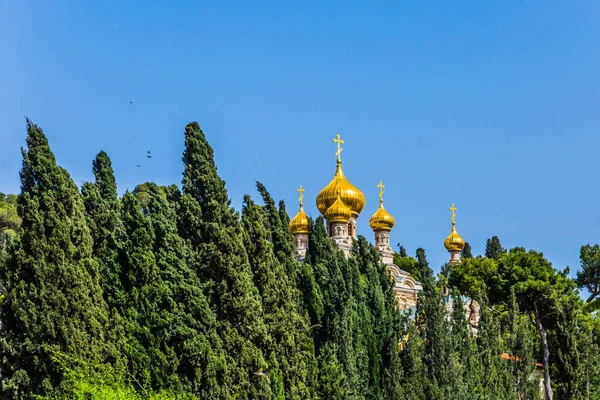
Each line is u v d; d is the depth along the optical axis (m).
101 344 41.28
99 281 44.44
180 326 44.41
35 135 42.50
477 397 71.94
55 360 38.78
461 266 113.38
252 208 54.81
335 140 129.25
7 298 39.75
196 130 51.59
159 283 44.88
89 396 38.97
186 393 43.19
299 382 52.69
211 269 48.22
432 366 68.38
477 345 79.06
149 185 47.44
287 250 59.09
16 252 40.50
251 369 47.25
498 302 108.31
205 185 50.03
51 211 41.50
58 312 40.06
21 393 38.84
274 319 52.38
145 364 43.09
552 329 104.25
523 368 82.88
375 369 63.16
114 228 48.34
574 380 82.38
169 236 46.47
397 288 120.75
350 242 122.25
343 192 125.62
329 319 59.38
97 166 56.66
